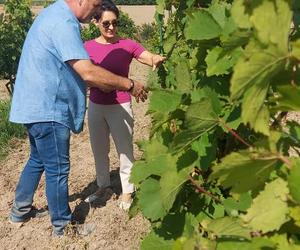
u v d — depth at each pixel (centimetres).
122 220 466
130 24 2214
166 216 184
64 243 434
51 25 376
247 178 110
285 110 103
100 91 445
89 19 388
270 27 89
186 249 137
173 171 166
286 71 98
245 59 90
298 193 101
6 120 746
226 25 153
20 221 466
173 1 292
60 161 414
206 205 180
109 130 473
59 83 391
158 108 180
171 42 287
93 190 540
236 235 125
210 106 139
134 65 1373
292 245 115
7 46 962
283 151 121
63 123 401
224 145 188
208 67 153
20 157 662
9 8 977
